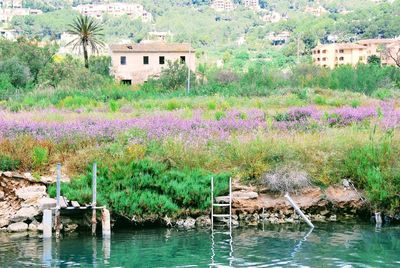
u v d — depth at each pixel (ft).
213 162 87.56
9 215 74.43
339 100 162.09
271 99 168.45
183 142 91.45
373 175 83.61
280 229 75.92
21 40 287.07
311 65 271.69
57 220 71.31
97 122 107.86
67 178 81.56
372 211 82.58
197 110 135.74
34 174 80.23
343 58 545.03
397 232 74.49
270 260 60.59
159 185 79.92
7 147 86.48
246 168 86.79
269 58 650.84
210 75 260.01
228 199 80.84
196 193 79.46
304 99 172.14
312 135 98.48
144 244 67.41
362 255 62.64
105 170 80.59
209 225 78.23
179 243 68.03
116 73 331.98
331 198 83.71
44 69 257.14
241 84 228.63
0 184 78.23
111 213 76.28
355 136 95.71
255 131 102.12
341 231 74.84
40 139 92.48
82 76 240.32
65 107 153.79
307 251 64.18
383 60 502.79
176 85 236.63
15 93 199.00
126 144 91.71
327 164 87.86
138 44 342.23
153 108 148.46
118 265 58.85
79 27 323.16
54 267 57.98
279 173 84.38
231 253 63.21
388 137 92.84
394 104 156.87
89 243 67.87
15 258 61.16
